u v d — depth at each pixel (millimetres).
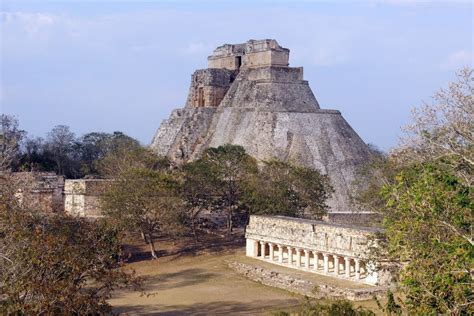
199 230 102000
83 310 40312
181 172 96875
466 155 41562
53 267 40406
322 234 71250
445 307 29375
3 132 123562
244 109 135000
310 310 38281
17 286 36656
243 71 144125
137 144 150750
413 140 51156
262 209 87750
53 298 37500
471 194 32750
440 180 33156
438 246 30312
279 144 124188
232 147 100688
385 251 51844
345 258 68188
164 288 70688
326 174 113188
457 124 44969
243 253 86688
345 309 37312
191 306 61719
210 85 146000
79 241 44688
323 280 67438
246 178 94188
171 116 150375
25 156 141500
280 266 76688
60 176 104812
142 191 82938
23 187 78750
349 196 101375
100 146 170375
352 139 129000
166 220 84500
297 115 129375
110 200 84375
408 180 37812
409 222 32406
